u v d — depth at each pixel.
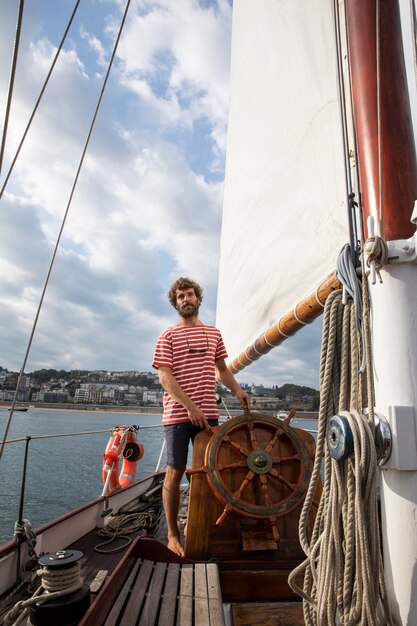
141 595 1.57
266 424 2.38
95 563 2.35
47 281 1.71
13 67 1.19
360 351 1.26
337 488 1.18
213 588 1.64
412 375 1.04
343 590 1.13
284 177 2.96
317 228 2.49
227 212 4.71
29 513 7.37
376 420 1.07
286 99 2.95
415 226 1.16
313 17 2.55
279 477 2.21
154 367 2.62
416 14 1.17
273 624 1.60
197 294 2.84
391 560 1.02
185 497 3.86
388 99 1.26
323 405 1.35
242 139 4.12
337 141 2.29
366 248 1.09
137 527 2.92
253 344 3.55
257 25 3.68
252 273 3.60
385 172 1.20
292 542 2.08
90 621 1.28
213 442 2.27
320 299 2.15
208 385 2.61
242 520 2.14
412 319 1.06
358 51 1.34
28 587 2.04
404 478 1.02
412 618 0.96
